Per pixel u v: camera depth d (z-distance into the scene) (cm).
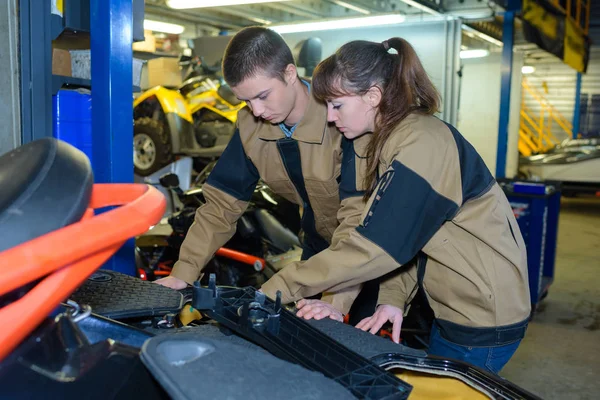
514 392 94
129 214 68
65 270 65
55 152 70
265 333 91
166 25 661
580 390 280
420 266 143
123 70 192
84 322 88
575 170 812
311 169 160
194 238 162
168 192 354
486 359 138
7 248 63
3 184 68
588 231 694
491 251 133
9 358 67
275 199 304
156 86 574
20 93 193
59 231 62
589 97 1265
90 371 70
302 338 92
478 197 129
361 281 124
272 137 160
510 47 566
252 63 138
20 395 67
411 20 633
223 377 66
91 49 192
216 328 106
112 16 187
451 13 591
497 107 787
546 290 418
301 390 67
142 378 72
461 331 138
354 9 603
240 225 282
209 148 548
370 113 129
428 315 229
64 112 200
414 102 127
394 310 144
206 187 167
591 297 430
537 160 840
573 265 525
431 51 632
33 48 192
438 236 132
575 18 762
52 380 68
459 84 628
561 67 1232
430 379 106
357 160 139
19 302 63
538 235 364
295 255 294
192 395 60
